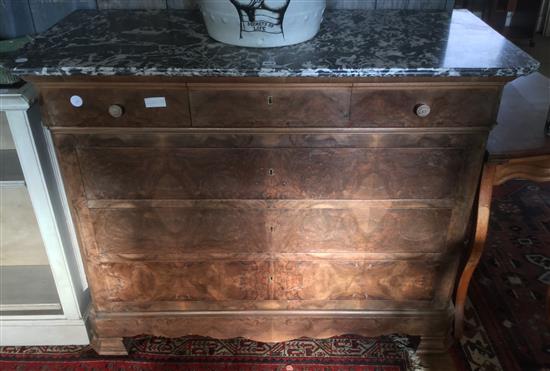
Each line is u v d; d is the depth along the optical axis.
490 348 1.60
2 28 1.48
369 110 1.17
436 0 1.53
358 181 1.27
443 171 1.26
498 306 1.76
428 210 1.32
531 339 1.64
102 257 1.39
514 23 4.04
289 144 1.22
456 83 1.13
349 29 1.36
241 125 1.19
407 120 1.18
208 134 1.20
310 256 1.38
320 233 1.35
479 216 1.37
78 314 1.57
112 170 1.26
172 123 1.19
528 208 2.28
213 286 1.44
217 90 1.14
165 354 1.59
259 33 1.20
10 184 1.35
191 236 1.35
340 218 1.32
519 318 1.71
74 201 1.31
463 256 1.55
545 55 3.74
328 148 1.22
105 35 1.31
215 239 1.36
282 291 1.45
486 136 1.21
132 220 1.33
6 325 1.57
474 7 3.88
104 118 1.18
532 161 1.34
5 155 1.51
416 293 1.46
